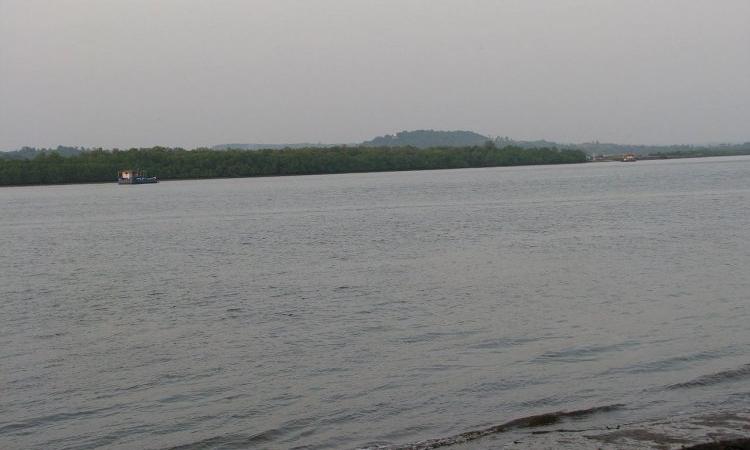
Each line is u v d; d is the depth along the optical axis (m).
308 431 15.71
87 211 95.25
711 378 17.88
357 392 17.97
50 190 185.00
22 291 34.00
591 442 13.42
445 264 37.97
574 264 36.44
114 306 29.78
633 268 34.56
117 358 21.81
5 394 18.61
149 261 43.66
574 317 25.12
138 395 18.36
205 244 52.00
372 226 61.12
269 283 33.88
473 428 15.43
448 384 18.33
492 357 20.62
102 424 16.50
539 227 55.09
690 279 31.25
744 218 55.41
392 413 16.53
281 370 20.00
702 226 51.06
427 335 23.28
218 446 15.16
